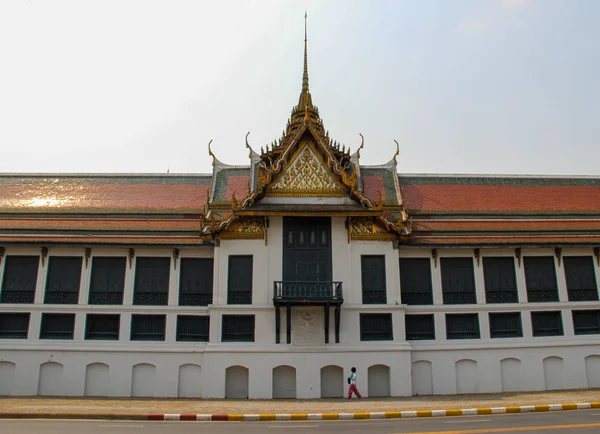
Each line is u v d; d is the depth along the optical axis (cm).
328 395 2780
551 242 3038
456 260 3078
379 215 2862
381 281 2902
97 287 2930
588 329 3081
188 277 2970
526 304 3027
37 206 3284
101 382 2822
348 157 3369
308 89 3603
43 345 2822
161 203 3366
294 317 2816
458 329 3008
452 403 2422
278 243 2889
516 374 2977
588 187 3700
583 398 2550
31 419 1972
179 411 2153
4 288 2897
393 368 2788
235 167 3531
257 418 2031
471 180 3678
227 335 2828
